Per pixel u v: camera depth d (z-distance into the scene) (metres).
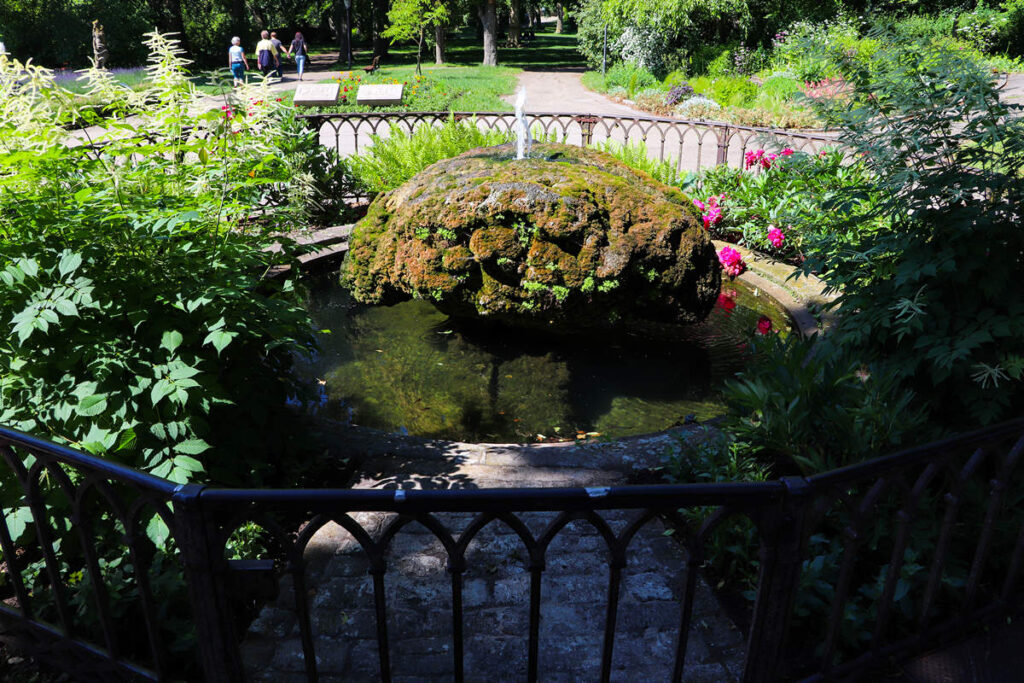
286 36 42.59
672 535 3.08
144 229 2.87
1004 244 3.14
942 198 3.24
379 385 4.81
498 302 5.03
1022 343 3.02
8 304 2.83
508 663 2.44
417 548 3.01
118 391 2.78
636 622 2.62
